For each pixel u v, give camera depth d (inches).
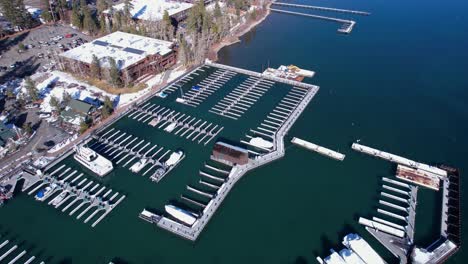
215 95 4921.3
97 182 3521.2
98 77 5310.0
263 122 4301.2
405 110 4414.4
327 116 4367.6
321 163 3654.0
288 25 7687.0
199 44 5826.8
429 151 3727.9
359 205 3157.0
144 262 2790.4
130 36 6289.4
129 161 3769.7
